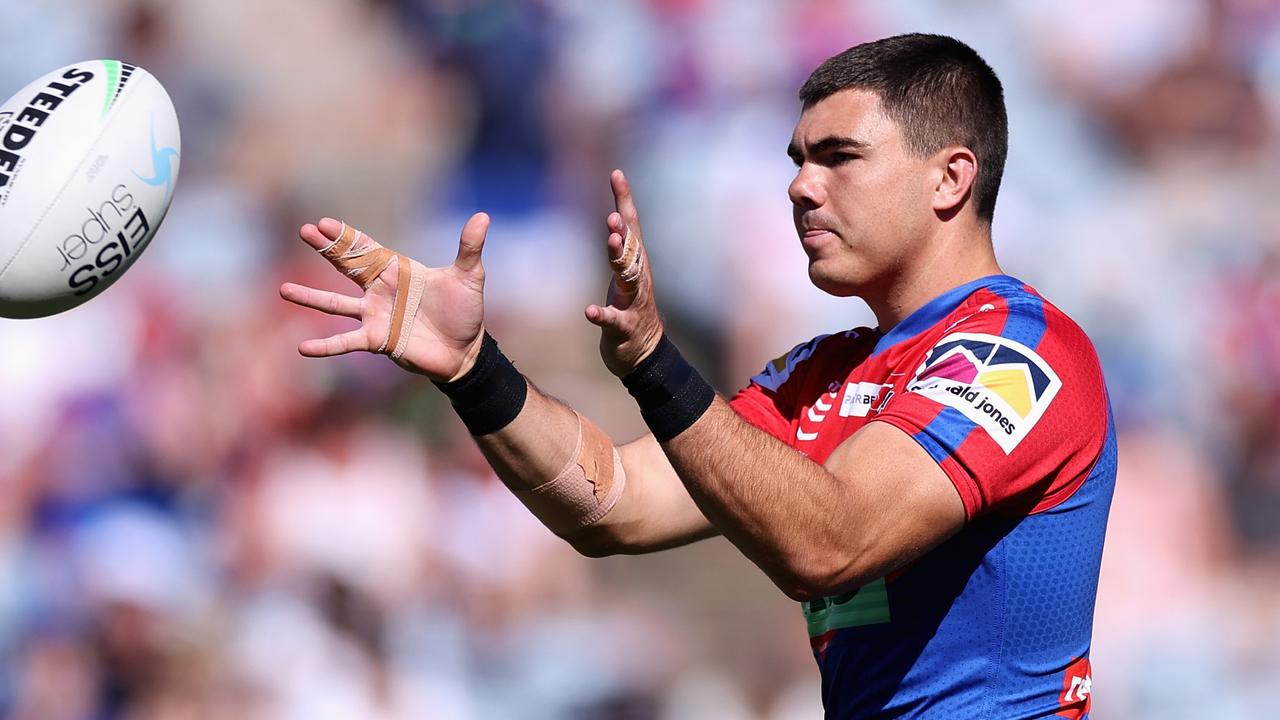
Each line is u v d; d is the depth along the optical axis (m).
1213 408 31.44
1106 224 33.50
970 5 35.88
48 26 36.88
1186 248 33.72
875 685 10.30
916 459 9.55
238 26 35.88
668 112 33.47
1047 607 10.17
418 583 26.06
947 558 10.11
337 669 25.19
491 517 26.55
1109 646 27.47
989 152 10.86
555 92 34.03
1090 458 10.17
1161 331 32.09
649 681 25.97
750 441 9.48
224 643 25.59
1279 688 27.64
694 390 9.59
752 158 32.28
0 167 11.78
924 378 10.07
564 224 32.72
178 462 27.86
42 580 26.59
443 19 35.06
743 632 26.94
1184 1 36.75
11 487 27.81
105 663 25.75
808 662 26.59
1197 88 35.94
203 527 27.17
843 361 11.39
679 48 33.97
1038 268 32.59
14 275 11.62
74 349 29.11
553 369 30.61
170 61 35.94
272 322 28.95
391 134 34.44
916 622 10.17
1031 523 10.08
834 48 34.50
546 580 26.53
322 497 26.30
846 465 9.59
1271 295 32.81
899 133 10.64
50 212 11.66
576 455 11.56
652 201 32.44
